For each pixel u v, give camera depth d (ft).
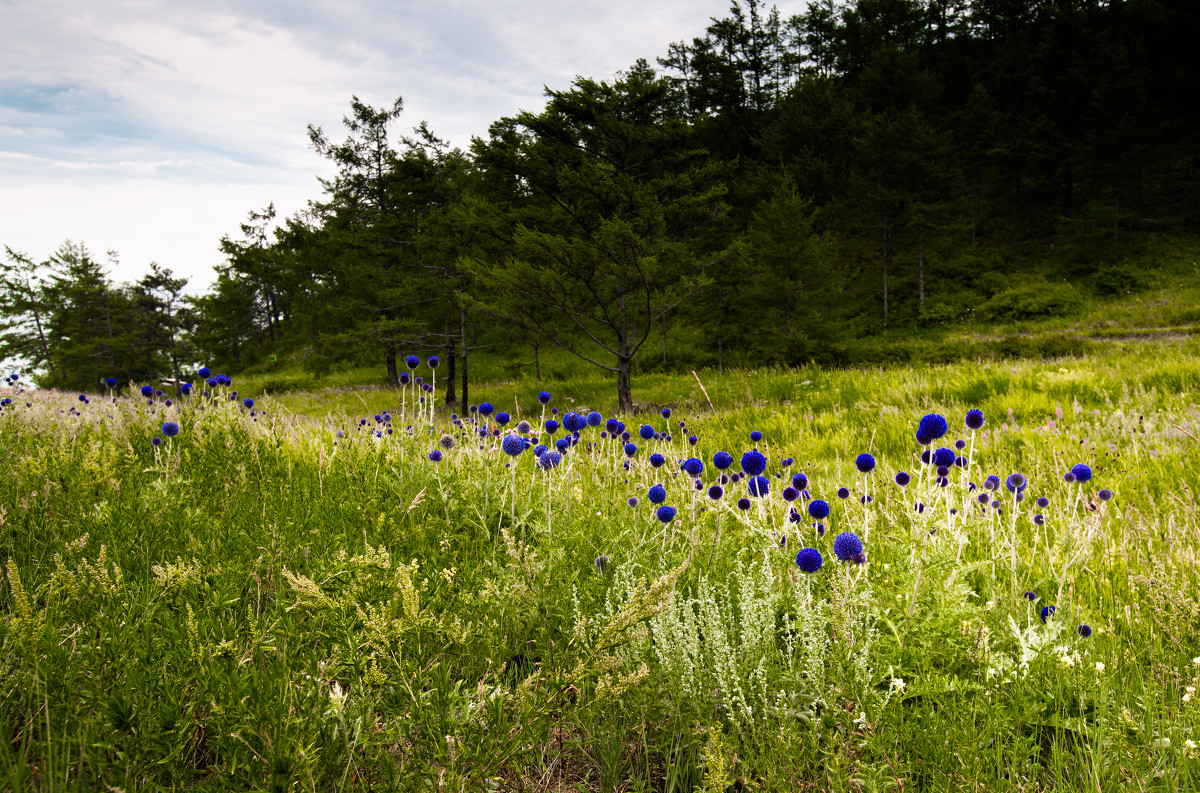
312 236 94.73
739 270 74.59
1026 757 5.95
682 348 108.47
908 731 6.12
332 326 85.30
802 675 6.91
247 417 15.79
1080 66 161.38
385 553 7.41
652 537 9.89
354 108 83.41
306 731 5.15
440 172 74.08
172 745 5.14
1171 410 23.03
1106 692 6.84
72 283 149.18
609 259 52.70
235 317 161.07
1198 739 6.06
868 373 45.32
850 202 124.67
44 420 16.46
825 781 5.68
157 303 188.24
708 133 161.68
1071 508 12.46
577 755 6.64
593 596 8.07
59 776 4.56
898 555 8.91
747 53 185.26
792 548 9.02
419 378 15.87
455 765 5.17
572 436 12.24
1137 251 120.26
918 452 22.18
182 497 10.62
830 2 208.03
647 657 7.25
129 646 6.03
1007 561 10.38
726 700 6.35
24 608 5.57
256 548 8.80
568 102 58.85
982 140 156.56
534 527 10.36
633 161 62.34
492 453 13.80
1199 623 7.84
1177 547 10.91
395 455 13.56
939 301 116.26
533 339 66.74
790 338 76.74
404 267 75.66
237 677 5.37
